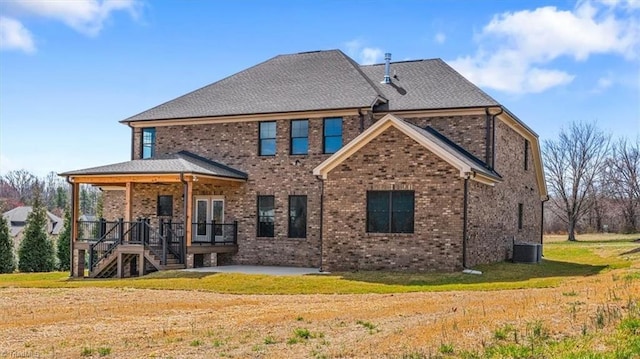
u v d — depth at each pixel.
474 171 19.25
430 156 19.75
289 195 24.30
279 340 8.95
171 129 26.70
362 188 20.58
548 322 8.60
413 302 12.91
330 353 7.91
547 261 24.80
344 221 20.78
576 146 53.31
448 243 19.41
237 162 25.31
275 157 24.62
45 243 33.47
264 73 28.03
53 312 12.90
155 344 9.02
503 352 7.05
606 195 53.72
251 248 24.72
